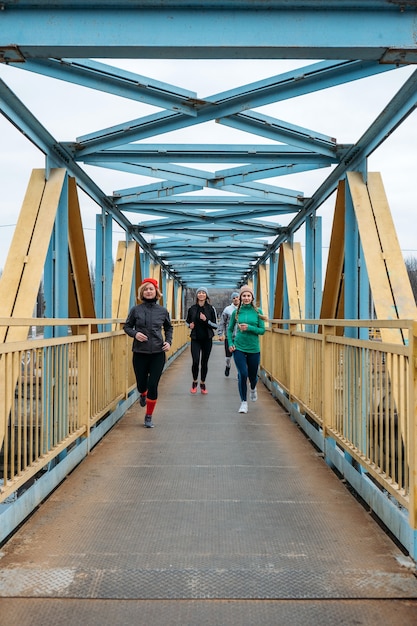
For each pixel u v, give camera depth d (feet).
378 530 12.89
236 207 36.58
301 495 15.49
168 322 25.20
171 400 33.01
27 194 21.01
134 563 11.09
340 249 25.67
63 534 12.58
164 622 9.02
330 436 18.81
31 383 14.23
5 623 8.95
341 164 24.52
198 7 14.01
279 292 44.55
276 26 14.03
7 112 17.69
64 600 9.67
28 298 19.08
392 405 12.42
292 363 27.22
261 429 24.58
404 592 9.96
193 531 12.80
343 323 16.33
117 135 22.81
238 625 8.93
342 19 14.05
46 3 13.91
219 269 81.97
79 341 19.08
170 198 36.40
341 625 8.95
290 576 10.55
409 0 14.01
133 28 13.97
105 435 23.22
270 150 24.94
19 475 12.92
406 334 18.95
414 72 16.15
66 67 17.70
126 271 39.24
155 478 17.04
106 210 33.27
